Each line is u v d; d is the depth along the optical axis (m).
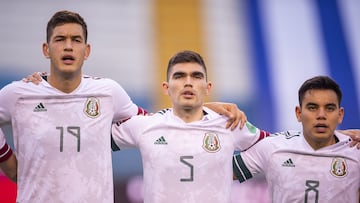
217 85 53.97
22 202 20.05
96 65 54.31
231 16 60.00
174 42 57.41
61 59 20.16
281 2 61.19
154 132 20.73
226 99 53.12
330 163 21.34
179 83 20.62
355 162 21.47
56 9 57.44
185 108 20.69
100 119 20.64
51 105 20.47
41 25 56.03
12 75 51.78
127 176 43.16
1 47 53.62
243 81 54.75
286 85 54.88
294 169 21.27
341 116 22.02
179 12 59.56
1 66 52.16
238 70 55.66
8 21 55.53
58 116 20.38
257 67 56.28
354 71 56.41
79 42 20.48
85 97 20.72
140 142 20.77
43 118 20.33
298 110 22.19
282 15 60.28
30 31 55.38
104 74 53.81
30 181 20.03
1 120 20.55
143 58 55.69
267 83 55.00
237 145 21.55
